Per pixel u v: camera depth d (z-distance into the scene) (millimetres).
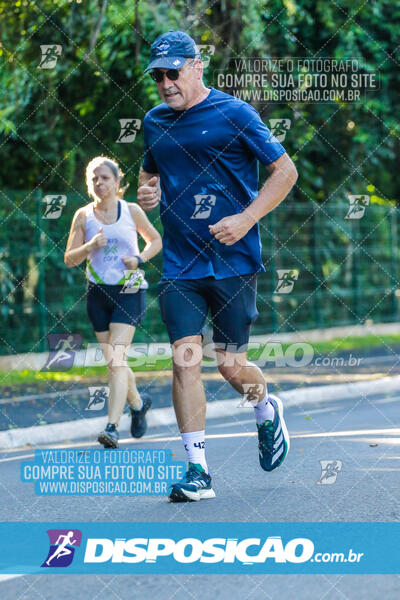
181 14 25922
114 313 13414
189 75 9844
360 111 34938
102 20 25156
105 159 13477
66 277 27688
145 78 27078
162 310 10211
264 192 9961
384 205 39188
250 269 10188
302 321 35375
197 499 9898
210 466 12008
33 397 20281
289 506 9406
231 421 17734
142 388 21844
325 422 16219
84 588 7105
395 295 39281
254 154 10031
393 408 17875
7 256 26953
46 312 27391
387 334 38219
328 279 36406
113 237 13367
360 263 37781
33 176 30219
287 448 10906
